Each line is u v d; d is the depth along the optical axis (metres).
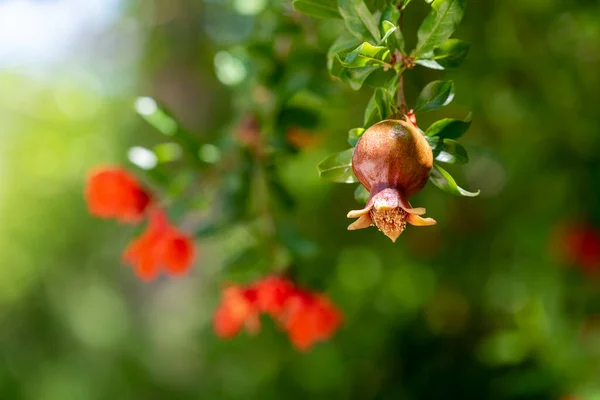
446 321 1.14
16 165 1.92
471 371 1.11
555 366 0.88
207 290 1.32
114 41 1.77
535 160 1.01
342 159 0.52
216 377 1.31
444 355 1.13
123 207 0.69
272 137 0.72
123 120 1.66
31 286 1.79
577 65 0.99
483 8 0.92
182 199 0.71
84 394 1.61
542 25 0.96
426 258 1.10
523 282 1.06
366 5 0.54
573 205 1.03
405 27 0.80
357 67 0.51
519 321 0.92
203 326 1.19
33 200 1.87
